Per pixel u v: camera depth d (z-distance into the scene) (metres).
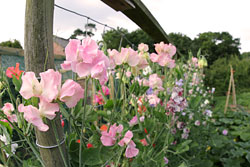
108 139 0.75
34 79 0.48
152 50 16.83
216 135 2.74
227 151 2.61
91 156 0.74
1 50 1.62
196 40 22.89
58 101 0.51
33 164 0.83
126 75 1.12
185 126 1.90
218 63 11.37
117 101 0.94
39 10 0.59
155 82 1.21
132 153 0.74
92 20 1.14
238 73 9.92
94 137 0.88
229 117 4.69
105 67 0.53
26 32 0.60
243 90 9.66
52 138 0.64
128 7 1.10
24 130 0.65
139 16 1.38
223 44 21.80
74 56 0.51
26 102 0.60
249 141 2.97
